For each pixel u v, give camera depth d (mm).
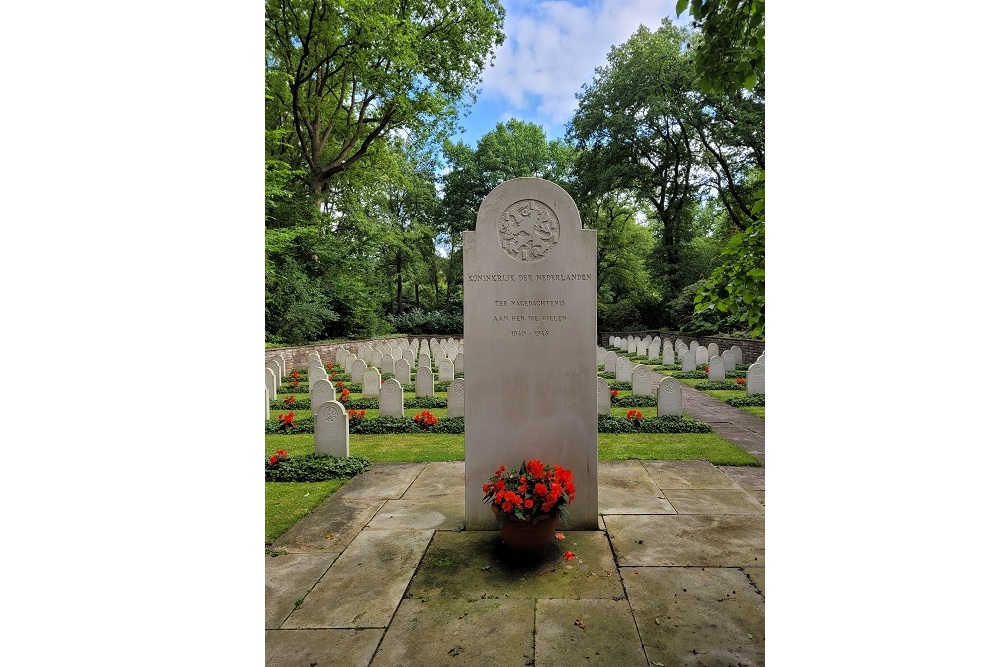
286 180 20594
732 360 17219
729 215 28281
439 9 22875
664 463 6641
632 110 28484
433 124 26328
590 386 4473
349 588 3584
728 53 4262
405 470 6590
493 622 3158
